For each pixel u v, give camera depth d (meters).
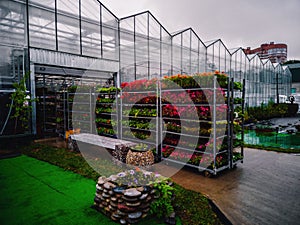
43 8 9.20
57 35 9.62
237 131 5.27
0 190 3.83
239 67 16.11
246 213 3.04
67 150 6.93
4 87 7.67
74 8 10.11
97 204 3.11
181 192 3.69
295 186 3.99
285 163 5.39
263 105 17.39
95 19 10.79
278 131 10.67
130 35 11.88
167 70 12.99
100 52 10.96
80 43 10.28
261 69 18.11
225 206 3.24
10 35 7.99
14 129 7.71
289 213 3.04
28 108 7.78
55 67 9.78
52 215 2.97
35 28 9.00
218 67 15.00
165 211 2.94
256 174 4.64
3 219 2.87
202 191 3.81
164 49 12.89
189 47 13.88
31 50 8.49
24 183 4.16
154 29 12.55
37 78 11.36
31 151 6.75
